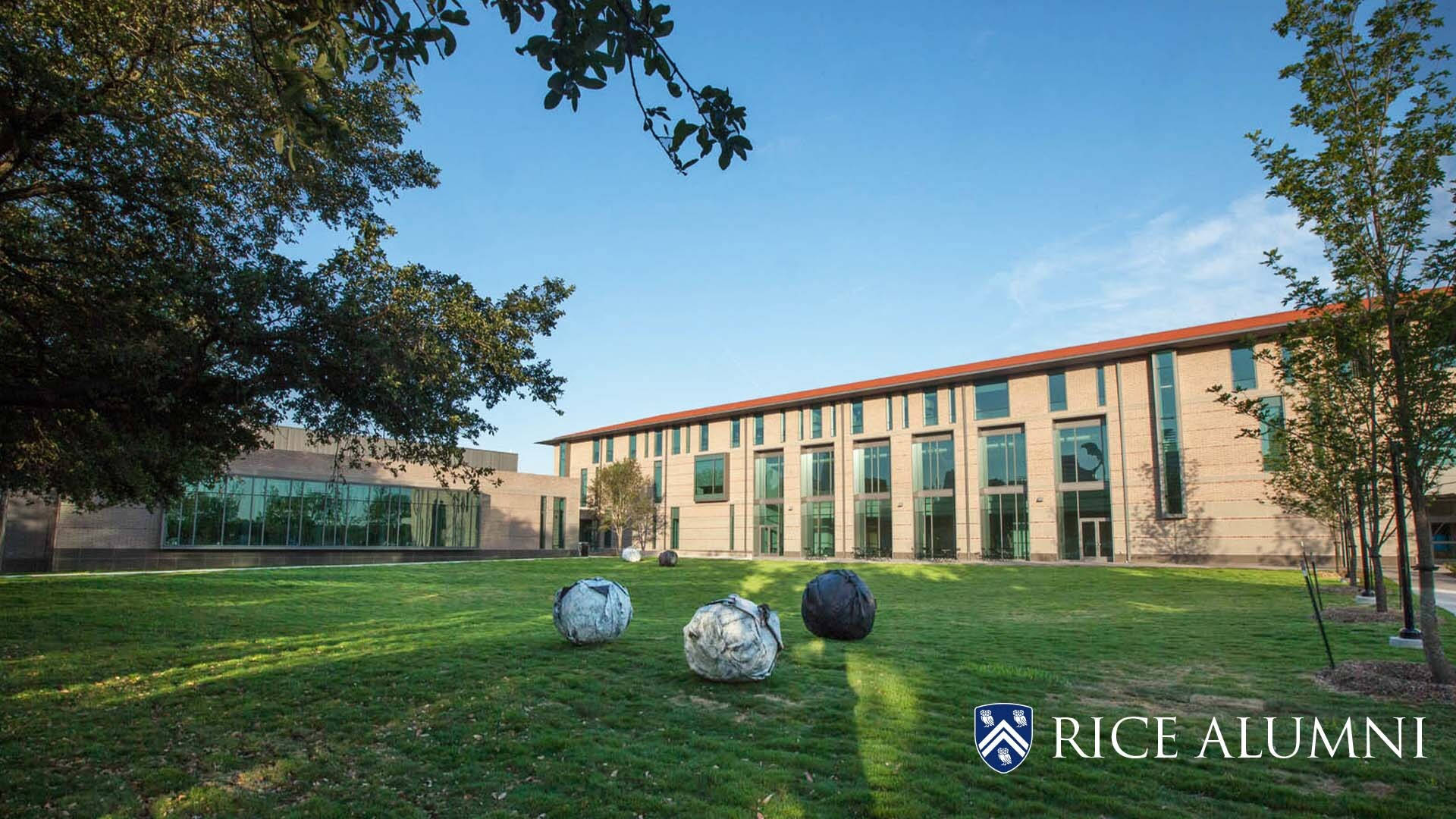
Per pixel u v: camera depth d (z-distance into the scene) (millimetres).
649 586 29266
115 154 10312
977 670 10492
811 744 7070
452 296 11938
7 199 10539
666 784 6074
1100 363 46281
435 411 11328
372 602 21312
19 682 10109
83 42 9875
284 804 5953
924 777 6148
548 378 12953
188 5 10594
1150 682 9898
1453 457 9617
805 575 35906
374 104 13961
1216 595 24391
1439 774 6160
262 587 24203
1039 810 5445
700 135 3973
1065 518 46656
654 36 3711
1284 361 11922
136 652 12320
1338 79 10258
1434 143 9445
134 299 10812
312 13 4352
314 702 9070
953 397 52500
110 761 7031
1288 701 8703
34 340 11367
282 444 46562
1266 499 39000
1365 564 20922
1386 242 9977
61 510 35969
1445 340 9391
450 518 54500
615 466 65812
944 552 51656
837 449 58281
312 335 10391
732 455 66000
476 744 7332
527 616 18188
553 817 5516
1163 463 42844
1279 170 10602
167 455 15547
